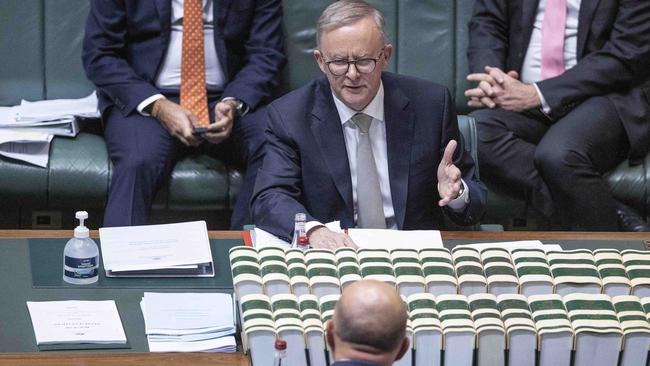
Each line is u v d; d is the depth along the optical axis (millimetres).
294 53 16531
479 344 8234
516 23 16094
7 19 16328
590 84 15547
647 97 15750
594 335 8289
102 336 8648
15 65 16344
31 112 15414
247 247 9289
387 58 11352
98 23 15570
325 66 11227
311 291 8836
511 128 15500
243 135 15297
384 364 6113
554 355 8305
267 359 8164
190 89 15547
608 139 15383
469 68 16328
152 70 15562
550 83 15484
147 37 15633
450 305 8539
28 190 14969
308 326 8141
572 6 15945
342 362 6023
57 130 15234
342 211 11555
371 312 6086
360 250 9422
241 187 15219
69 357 8250
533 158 15336
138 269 9898
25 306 9172
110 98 15453
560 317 8484
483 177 15562
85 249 9664
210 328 8820
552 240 11109
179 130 14891
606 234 11383
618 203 15305
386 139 11617
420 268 9180
